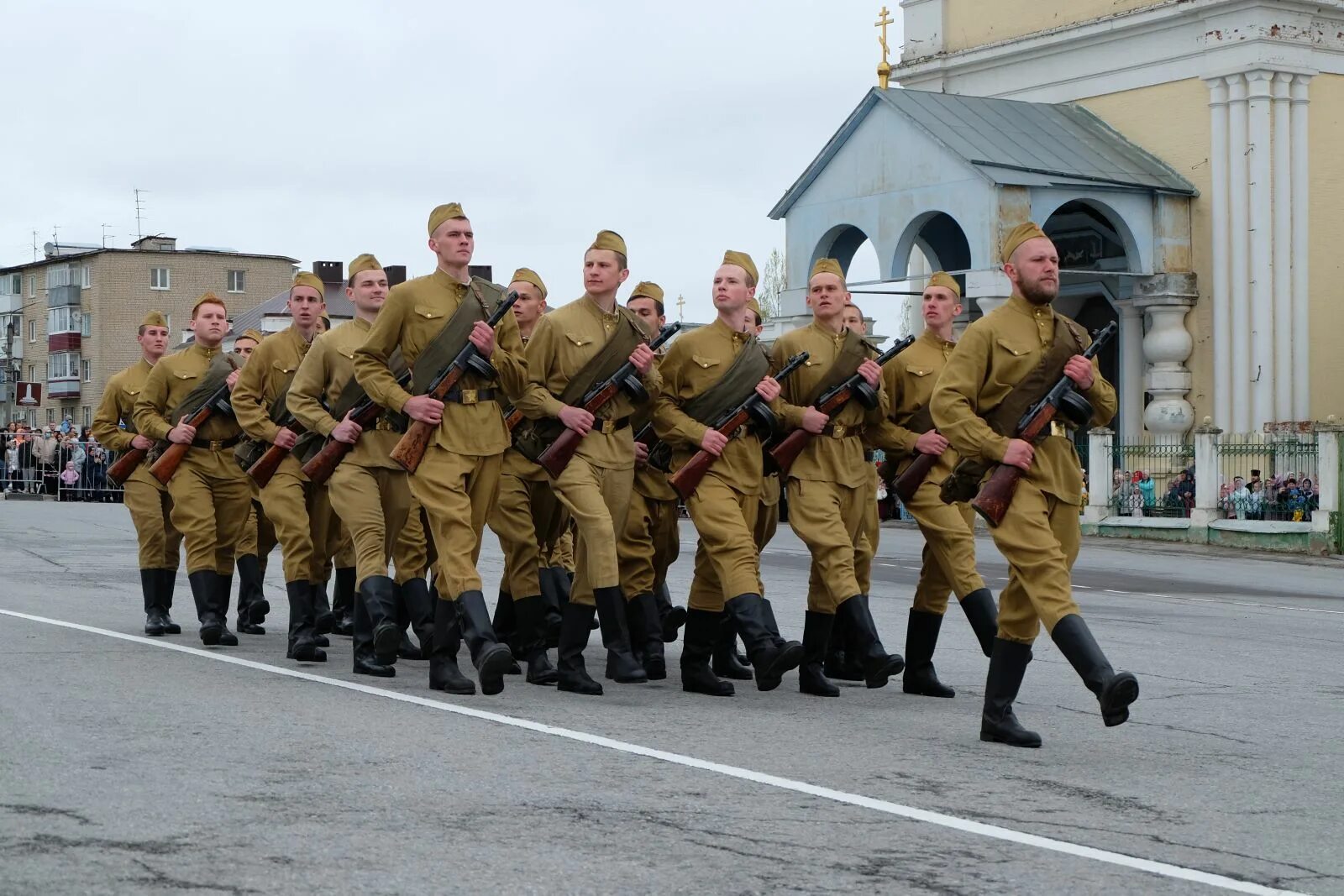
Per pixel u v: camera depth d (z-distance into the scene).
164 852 5.12
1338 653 11.98
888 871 5.15
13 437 37.50
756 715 8.27
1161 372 32.12
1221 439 27.97
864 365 9.33
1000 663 7.61
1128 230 31.75
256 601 11.82
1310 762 7.29
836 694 9.24
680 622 11.16
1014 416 7.52
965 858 5.34
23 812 5.60
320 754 6.74
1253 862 5.44
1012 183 29.75
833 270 9.49
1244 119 31.56
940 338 9.89
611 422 9.16
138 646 10.41
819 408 9.31
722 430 9.06
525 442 9.25
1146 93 33.03
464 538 8.75
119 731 7.15
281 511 10.17
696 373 9.21
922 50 37.50
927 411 9.72
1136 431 33.03
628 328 9.20
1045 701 9.09
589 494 9.05
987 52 35.75
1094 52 33.94
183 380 11.21
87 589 14.52
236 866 4.98
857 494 9.42
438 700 8.41
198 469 11.03
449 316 8.82
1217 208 31.83
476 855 5.18
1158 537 28.23
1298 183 31.78
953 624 13.41
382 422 9.43
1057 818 5.99
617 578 9.14
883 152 31.84
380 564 9.45
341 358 9.63
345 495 9.46
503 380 8.96
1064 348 7.56
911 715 8.51
